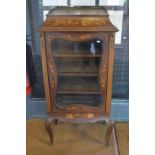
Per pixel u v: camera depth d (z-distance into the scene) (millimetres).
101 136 1758
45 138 1746
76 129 1838
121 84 1796
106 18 1293
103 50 1309
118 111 1859
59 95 1470
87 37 1275
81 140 1722
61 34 1274
